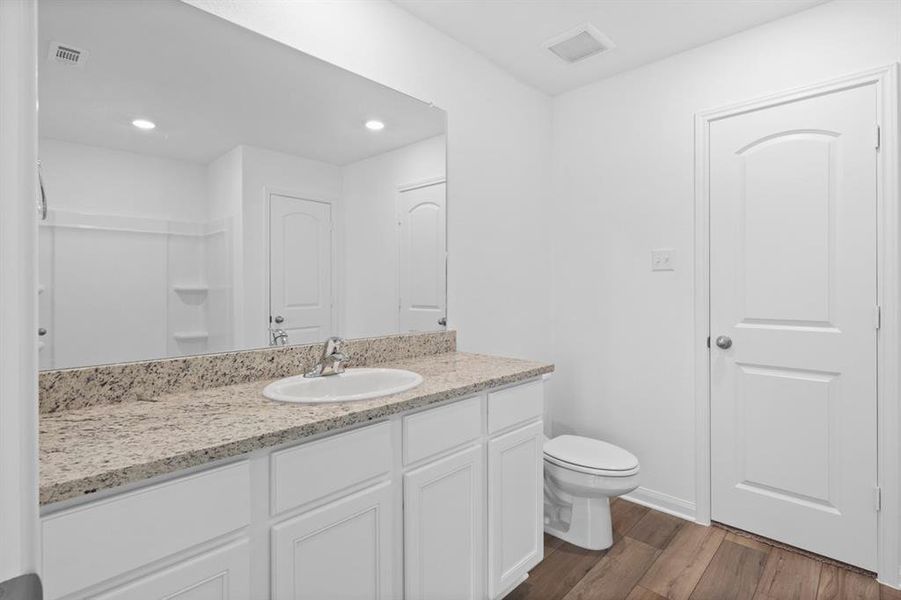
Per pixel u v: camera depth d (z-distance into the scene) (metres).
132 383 1.33
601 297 2.67
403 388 1.41
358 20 1.86
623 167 2.57
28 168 0.34
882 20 1.81
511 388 1.72
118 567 0.83
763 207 2.11
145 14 1.37
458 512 1.50
